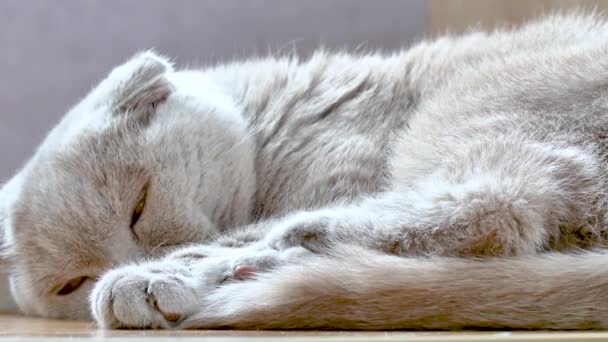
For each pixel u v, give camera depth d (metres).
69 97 0.89
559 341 0.55
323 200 0.71
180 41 0.89
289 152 0.72
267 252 0.65
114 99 0.72
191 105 0.72
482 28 0.89
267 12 0.90
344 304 0.61
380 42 0.91
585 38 0.73
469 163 0.66
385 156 0.71
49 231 0.70
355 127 0.73
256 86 0.75
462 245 0.63
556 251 0.64
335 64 0.76
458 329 0.61
